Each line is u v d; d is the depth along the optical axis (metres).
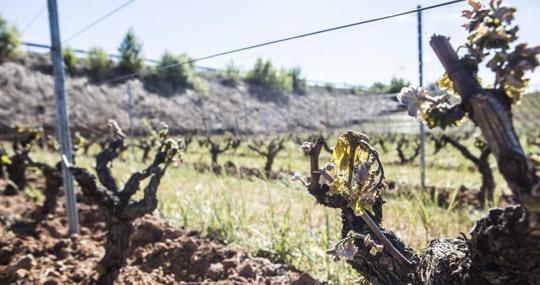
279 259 4.04
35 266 4.07
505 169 1.03
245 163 15.53
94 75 36.91
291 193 5.95
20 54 33.38
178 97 40.75
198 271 3.89
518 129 29.64
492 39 1.10
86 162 11.96
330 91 56.34
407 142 22.25
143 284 3.54
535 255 1.15
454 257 1.43
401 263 1.69
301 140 20.81
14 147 8.28
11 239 4.89
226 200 5.27
